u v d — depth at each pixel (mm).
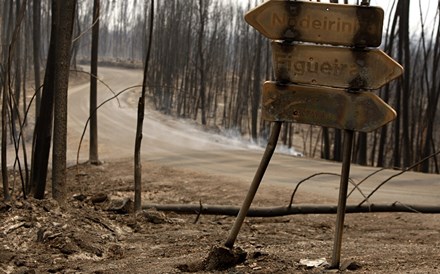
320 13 5102
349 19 5051
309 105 5227
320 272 5242
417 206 11062
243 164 20578
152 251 6898
